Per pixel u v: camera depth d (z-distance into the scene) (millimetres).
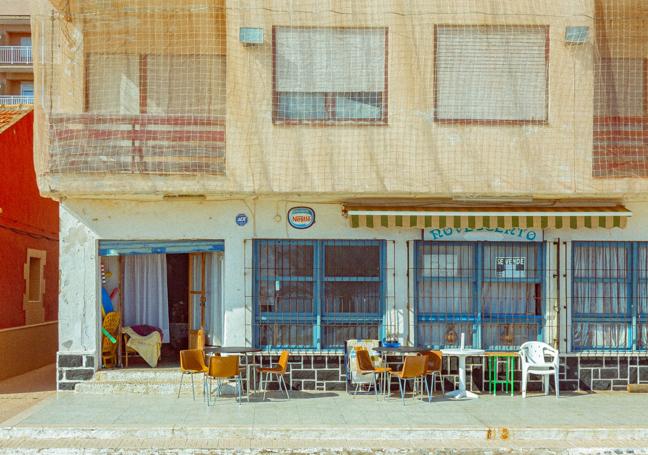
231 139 13570
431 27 13734
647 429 11203
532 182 13727
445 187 13648
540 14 13805
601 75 13859
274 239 14328
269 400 13328
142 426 11211
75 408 12562
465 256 14617
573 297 14570
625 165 13781
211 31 14008
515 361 14344
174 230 14266
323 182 13578
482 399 13547
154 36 14023
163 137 13594
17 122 17375
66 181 13508
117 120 13602
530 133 13773
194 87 14016
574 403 13172
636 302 14633
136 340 14867
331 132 13641
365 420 11703
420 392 14094
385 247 14406
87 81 13938
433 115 13695
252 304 14258
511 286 14625
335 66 13703
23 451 10430
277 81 13672
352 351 13984
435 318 14500
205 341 15469
